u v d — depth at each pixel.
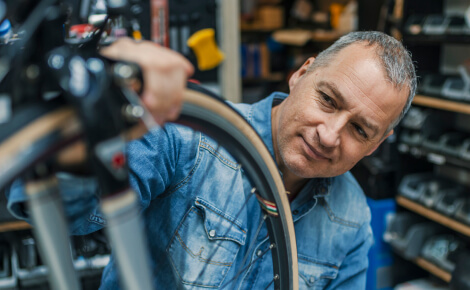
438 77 2.33
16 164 0.35
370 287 2.50
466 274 2.11
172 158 0.84
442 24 2.18
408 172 2.54
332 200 0.97
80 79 0.37
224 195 0.87
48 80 0.39
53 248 0.41
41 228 0.40
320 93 0.80
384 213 2.49
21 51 0.39
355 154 0.82
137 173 0.76
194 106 0.54
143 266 0.39
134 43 0.45
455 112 2.49
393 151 2.51
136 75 0.39
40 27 0.40
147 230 0.90
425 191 2.41
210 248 0.86
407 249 2.39
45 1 0.40
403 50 0.82
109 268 0.92
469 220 2.15
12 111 0.39
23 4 0.41
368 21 2.65
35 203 0.40
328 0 3.88
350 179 1.04
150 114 0.41
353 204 1.01
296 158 0.83
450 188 2.38
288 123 0.83
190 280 0.86
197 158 0.86
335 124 0.77
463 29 2.08
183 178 0.87
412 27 2.34
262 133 0.90
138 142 0.78
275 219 0.71
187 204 0.87
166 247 0.88
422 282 2.57
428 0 2.40
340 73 0.78
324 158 0.81
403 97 0.80
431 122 2.39
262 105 0.93
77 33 0.56
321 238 0.97
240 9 3.78
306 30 3.66
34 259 1.84
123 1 0.49
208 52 2.23
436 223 2.45
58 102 0.38
